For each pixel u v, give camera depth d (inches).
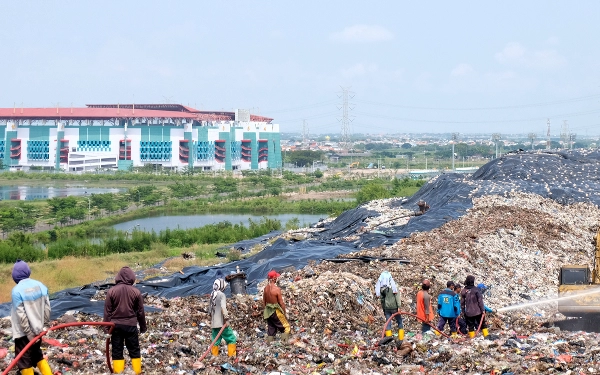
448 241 1503.4
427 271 1258.6
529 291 1273.4
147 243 2854.3
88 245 2701.8
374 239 1679.4
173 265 2160.4
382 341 786.8
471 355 698.8
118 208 5792.3
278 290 790.5
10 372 567.2
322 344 793.6
